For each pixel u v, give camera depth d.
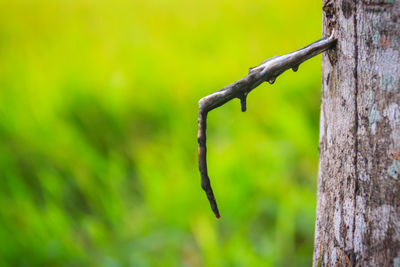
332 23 0.91
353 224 0.93
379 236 0.89
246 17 4.96
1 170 3.42
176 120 3.75
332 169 0.98
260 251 2.76
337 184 0.96
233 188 3.05
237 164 3.17
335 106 0.94
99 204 3.30
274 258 2.67
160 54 4.52
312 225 2.96
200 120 0.92
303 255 2.78
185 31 4.94
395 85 0.83
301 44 4.35
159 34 4.95
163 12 5.25
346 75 0.90
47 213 3.06
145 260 2.75
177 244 2.85
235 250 2.58
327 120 0.99
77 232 3.19
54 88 4.12
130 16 5.20
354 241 0.94
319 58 4.07
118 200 3.17
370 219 0.90
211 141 3.69
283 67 0.91
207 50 4.70
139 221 3.05
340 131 0.94
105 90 4.04
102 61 4.52
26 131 3.68
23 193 3.19
